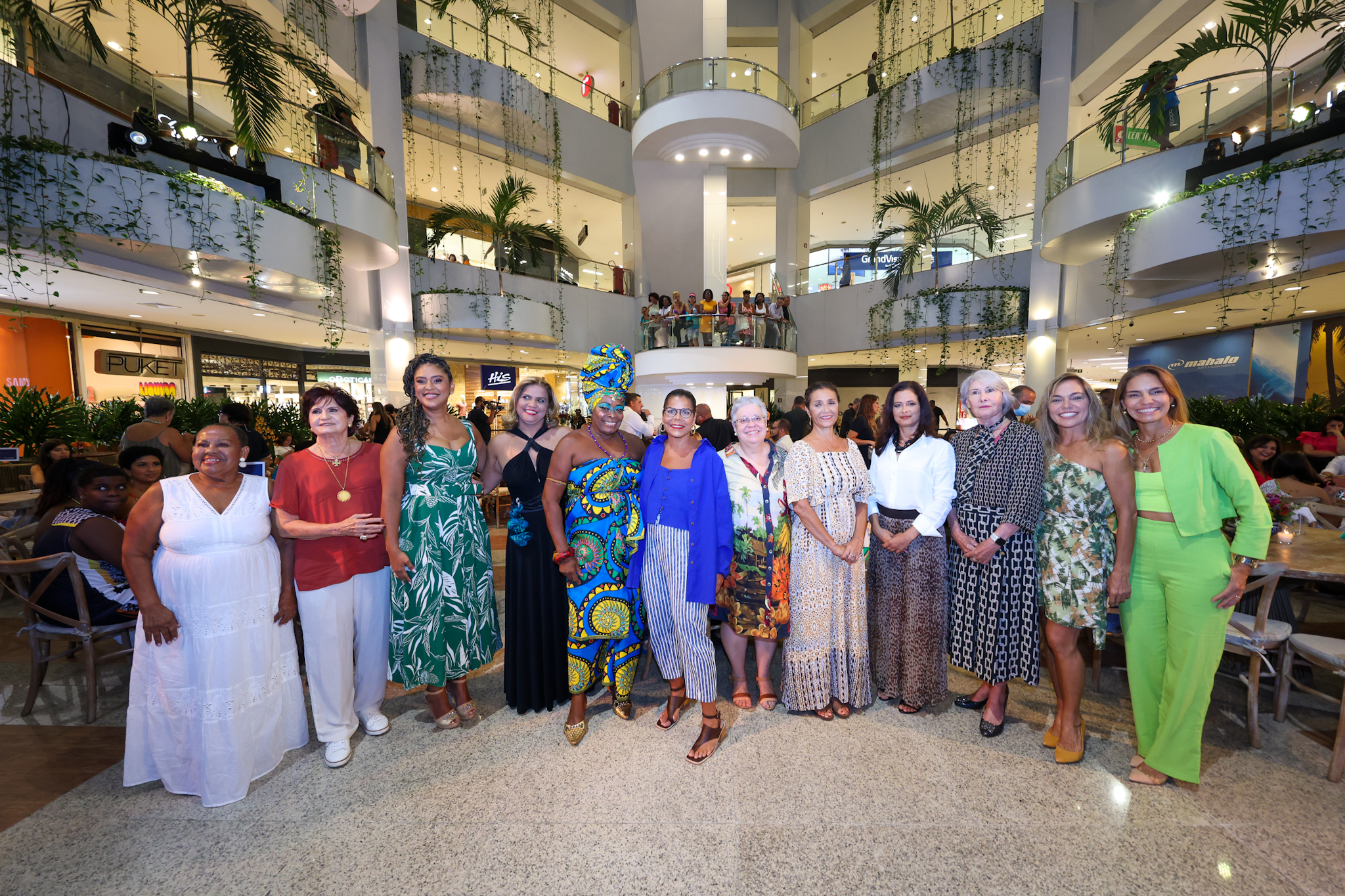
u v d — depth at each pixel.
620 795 1.98
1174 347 10.01
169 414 4.41
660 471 2.28
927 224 11.38
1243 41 6.00
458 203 15.33
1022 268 10.48
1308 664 2.92
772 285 13.59
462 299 10.75
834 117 13.45
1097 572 2.10
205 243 5.46
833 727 2.43
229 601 1.94
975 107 10.98
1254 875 1.60
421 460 2.26
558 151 12.57
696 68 10.20
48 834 1.80
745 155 11.19
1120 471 2.03
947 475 2.39
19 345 8.42
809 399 2.47
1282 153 5.48
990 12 11.56
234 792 1.95
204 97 6.56
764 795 1.98
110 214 4.85
